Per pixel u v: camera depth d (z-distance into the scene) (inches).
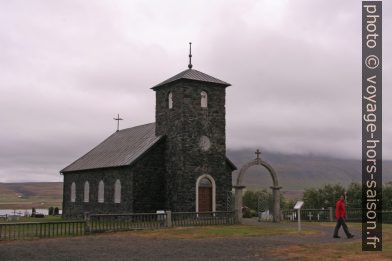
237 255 745.0
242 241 927.0
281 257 723.4
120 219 1352.1
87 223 1085.1
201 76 1536.7
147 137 1662.2
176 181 1471.5
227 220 1346.0
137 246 853.2
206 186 1504.7
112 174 1605.6
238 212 1369.3
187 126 1480.1
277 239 965.2
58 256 740.7
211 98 1534.2
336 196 2434.8
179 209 1449.3
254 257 724.7
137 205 1480.1
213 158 1518.2
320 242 912.3
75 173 1887.3
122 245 868.0
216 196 1512.1
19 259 716.0
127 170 1514.5
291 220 1510.8
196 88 1508.4
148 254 756.0
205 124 1513.3
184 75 1502.2
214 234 1055.6
